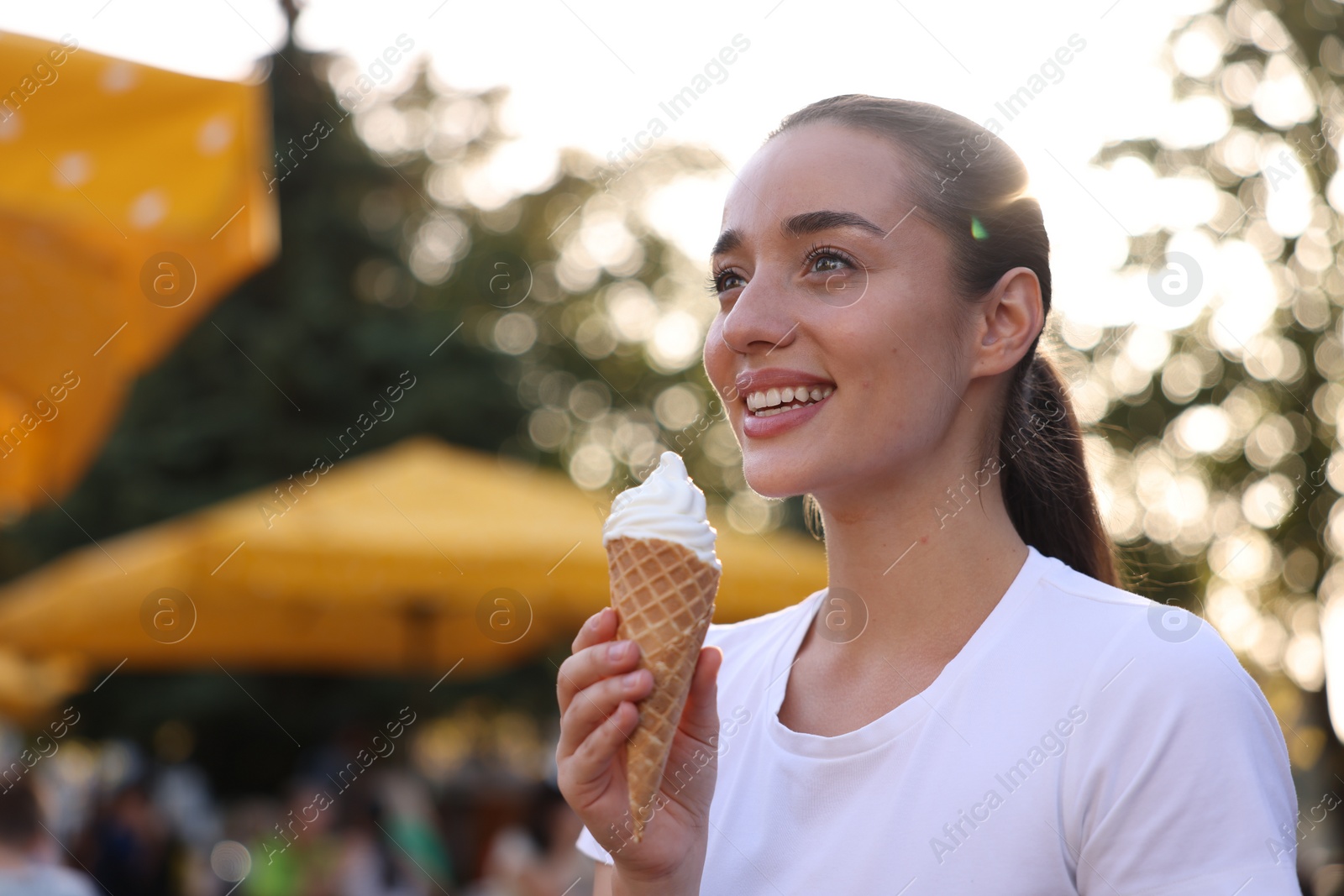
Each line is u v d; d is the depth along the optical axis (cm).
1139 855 124
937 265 151
